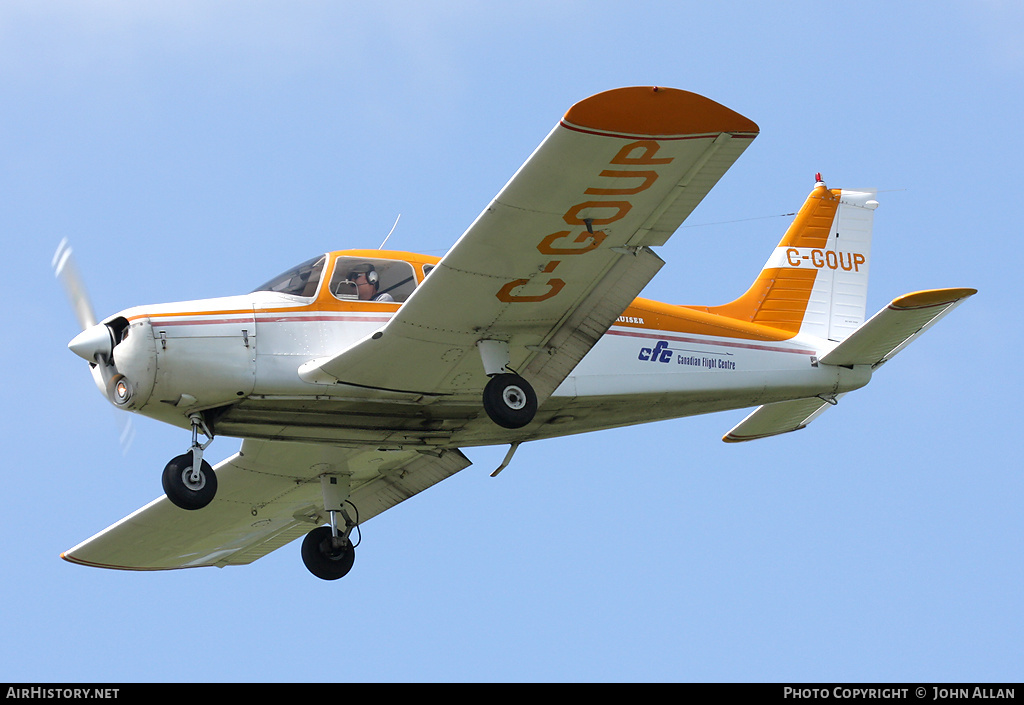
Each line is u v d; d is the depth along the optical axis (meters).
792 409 42.38
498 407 31.02
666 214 28.69
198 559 44.97
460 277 28.78
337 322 31.48
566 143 25.55
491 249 28.14
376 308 31.91
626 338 35.91
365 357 30.48
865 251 42.62
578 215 27.70
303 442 34.00
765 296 40.84
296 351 31.02
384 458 39.25
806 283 41.38
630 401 36.09
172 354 29.73
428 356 31.17
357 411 32.78
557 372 33.03
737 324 39.06
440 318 29.97
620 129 25.50
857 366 40.00
